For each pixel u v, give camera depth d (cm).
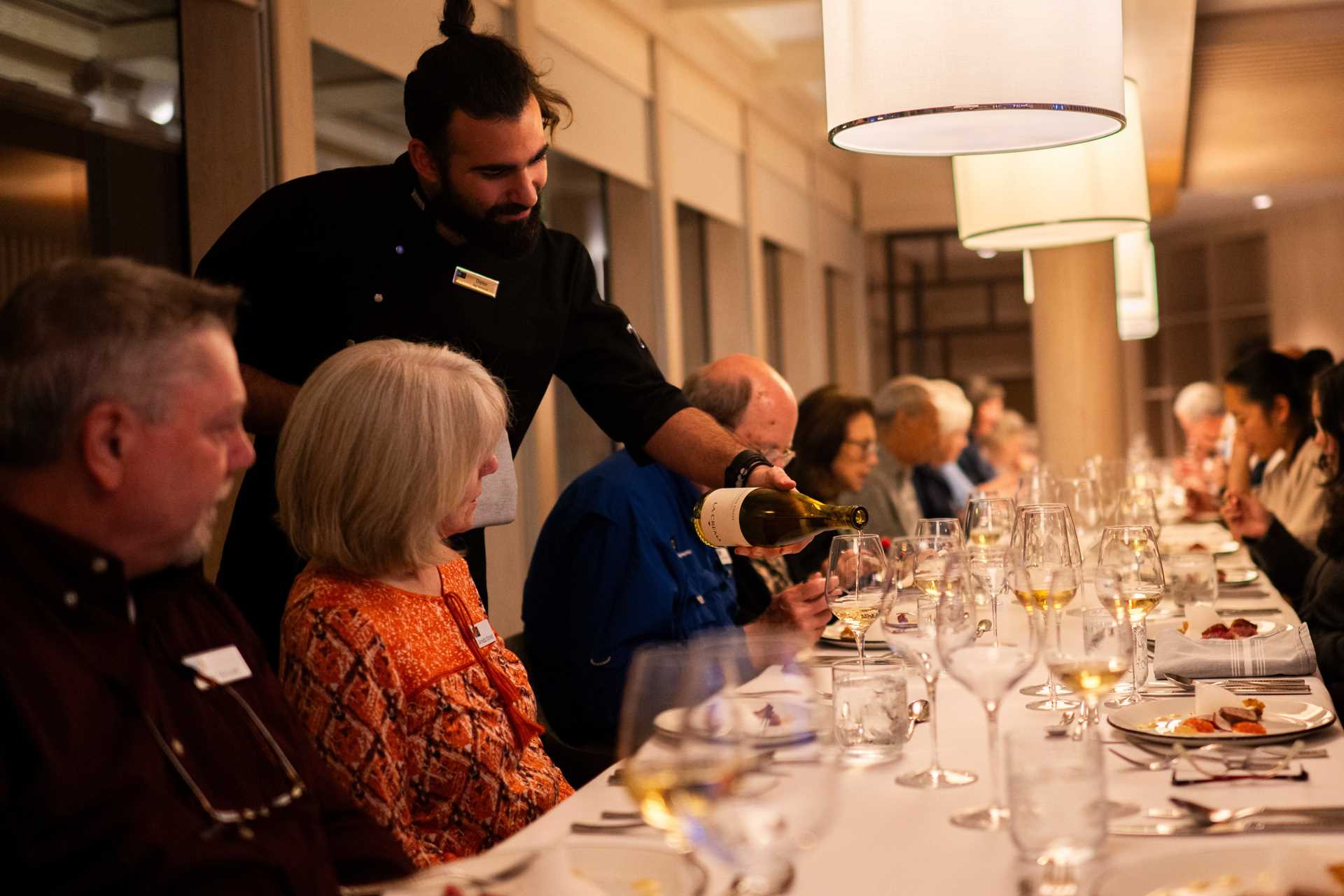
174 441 122
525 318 243
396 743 164
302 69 362
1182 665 204
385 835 149
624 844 122
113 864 114
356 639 162
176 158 343
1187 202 1248
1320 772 146
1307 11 629
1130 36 578
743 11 766
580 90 593
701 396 299
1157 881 110
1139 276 802
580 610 256
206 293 126
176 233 341
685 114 734
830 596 199
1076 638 147
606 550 257
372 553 167
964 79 212
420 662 169
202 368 123
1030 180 360
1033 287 653
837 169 1116
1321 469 323
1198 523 520
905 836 131
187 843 119
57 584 117
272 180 352
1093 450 639
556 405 574
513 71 214
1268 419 504
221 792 131
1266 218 1330
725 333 850
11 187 294
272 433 217
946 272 1326
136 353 119
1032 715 187
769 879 116
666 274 693
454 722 169
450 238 231
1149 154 848
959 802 142
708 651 113
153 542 125
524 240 225
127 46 326
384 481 165
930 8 213
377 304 228
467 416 170
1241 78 714
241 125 347
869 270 1221
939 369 1326
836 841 130
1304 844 112
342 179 230
